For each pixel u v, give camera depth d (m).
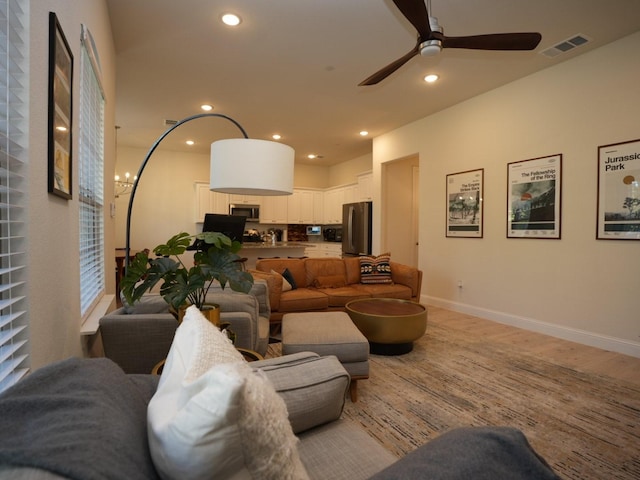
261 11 2.63
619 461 1.67
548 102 3.57
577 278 3.37
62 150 1.25
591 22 2.78
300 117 5.02
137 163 6.80
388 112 4.84
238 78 3.76
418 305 3.34
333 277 4.29
